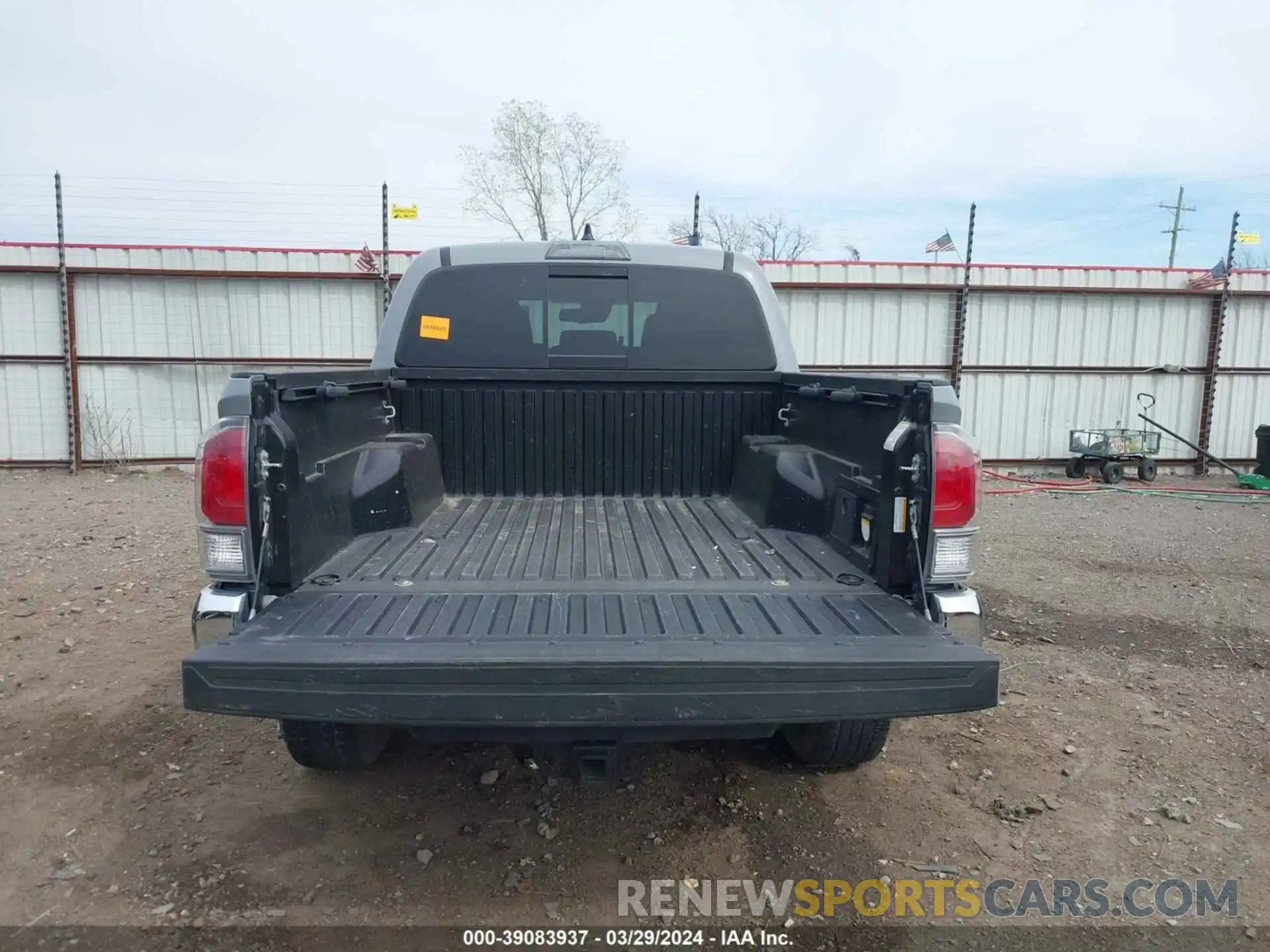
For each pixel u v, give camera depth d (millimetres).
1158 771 3514
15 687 4215
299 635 2258
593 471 3979
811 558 3016
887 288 12383
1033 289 12578
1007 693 4320
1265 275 13117
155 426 11844
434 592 2625
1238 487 12086
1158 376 13070
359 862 2863
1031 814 3186
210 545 2488
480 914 2619
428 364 3924
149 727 3803
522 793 3326
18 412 11594
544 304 3949
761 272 4109
